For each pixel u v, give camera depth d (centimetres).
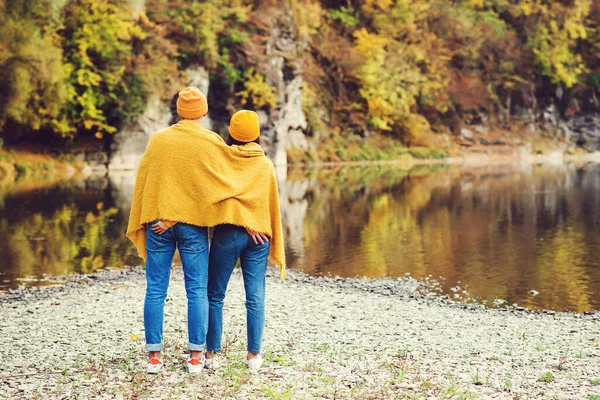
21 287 1058
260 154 526
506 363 575
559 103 6938
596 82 7050
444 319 817
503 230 1728
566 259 1328
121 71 4031
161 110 4250
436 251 1429
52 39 3894
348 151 5338
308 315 812
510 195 2617
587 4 7119
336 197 2552
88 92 3941
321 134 5238
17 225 1794
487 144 6222
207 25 4516
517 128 6562
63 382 502
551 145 6625
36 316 795
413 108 5984
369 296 979
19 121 3628
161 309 519
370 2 5981
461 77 6391
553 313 887
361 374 525
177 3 4503
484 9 7019
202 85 4522
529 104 6675
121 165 4084
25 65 3591
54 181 3253
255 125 529
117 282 1082
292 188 2938
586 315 870
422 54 5991
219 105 4662
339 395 469
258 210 518
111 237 1602
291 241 1559
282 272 537
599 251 1416
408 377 520
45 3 3703
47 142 3953
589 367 559
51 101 3728
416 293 1022
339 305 888
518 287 1084
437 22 6494
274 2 4828
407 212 2098
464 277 1163
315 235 1648
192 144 509
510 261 1311
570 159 6044
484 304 969
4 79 3534
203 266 517
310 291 1002
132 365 545
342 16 5825
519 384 504
